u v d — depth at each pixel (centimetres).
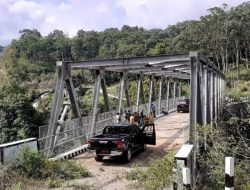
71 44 16712
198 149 1181
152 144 1772
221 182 972
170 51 10825
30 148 1379
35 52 16550
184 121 3114
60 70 1836
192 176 945
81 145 1872
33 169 1234
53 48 16838
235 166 1051
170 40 11888
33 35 19850
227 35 9612
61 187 1107
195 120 1398
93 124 2025
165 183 903
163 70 2705
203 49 10206
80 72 10269
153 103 3459
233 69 9344
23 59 15738
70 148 1767
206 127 1238
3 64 16150
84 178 1251
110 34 16075
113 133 1627
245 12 10250
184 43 10644
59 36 19062
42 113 3962
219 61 10238
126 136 1527
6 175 1136
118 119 2286
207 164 1083
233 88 6750
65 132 1736
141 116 2283
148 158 1612
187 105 4047
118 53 12012
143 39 12975
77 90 8869
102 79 2236
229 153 1148
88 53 15888
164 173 948
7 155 1248
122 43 13075
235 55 10119
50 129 1736
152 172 1020
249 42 9775
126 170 1371
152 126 1770
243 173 1034
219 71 2928
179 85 5062
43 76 13900
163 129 2600
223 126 1589
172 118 3412
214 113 2277
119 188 1099
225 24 9706
